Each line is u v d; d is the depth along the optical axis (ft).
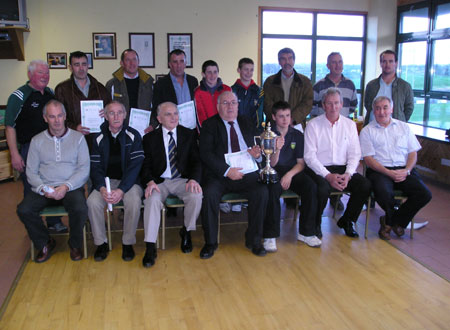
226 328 6.99
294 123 12.57
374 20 21.76
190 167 10.34
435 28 19.11
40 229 9.43
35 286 8.39
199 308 7.60
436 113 19.33
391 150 11.19
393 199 10.65
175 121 10.01
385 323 7.11
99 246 9.71
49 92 10.70
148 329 6.98
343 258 9.66
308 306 7.64
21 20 17.57
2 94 18.79
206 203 9.63
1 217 12.69
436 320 7.20
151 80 12.35
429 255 9.82
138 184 10.02
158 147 10.14
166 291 8.20
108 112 9.59
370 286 8.36
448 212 12.87
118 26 19.31
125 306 7.66
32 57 18.74
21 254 9.97
